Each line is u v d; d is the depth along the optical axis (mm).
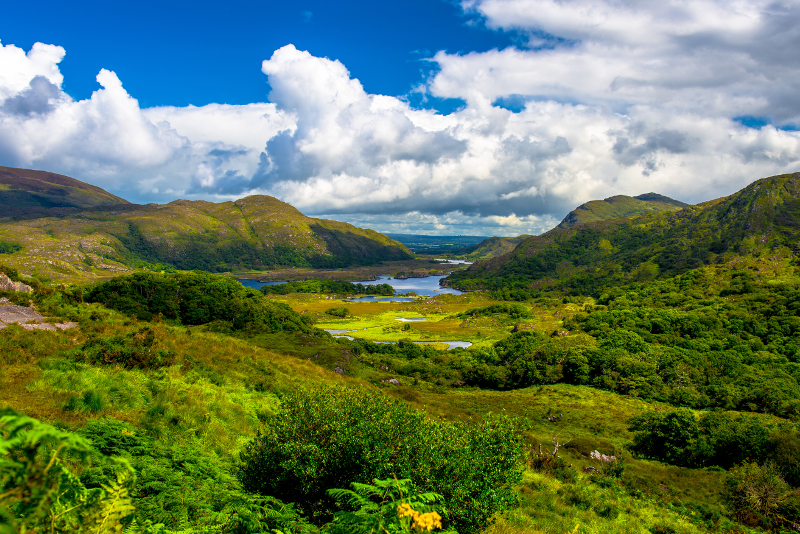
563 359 91562
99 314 26797
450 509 8102
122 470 4723
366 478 7789
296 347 75812
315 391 9969
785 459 37250
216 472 8469
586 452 41219
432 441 8766
